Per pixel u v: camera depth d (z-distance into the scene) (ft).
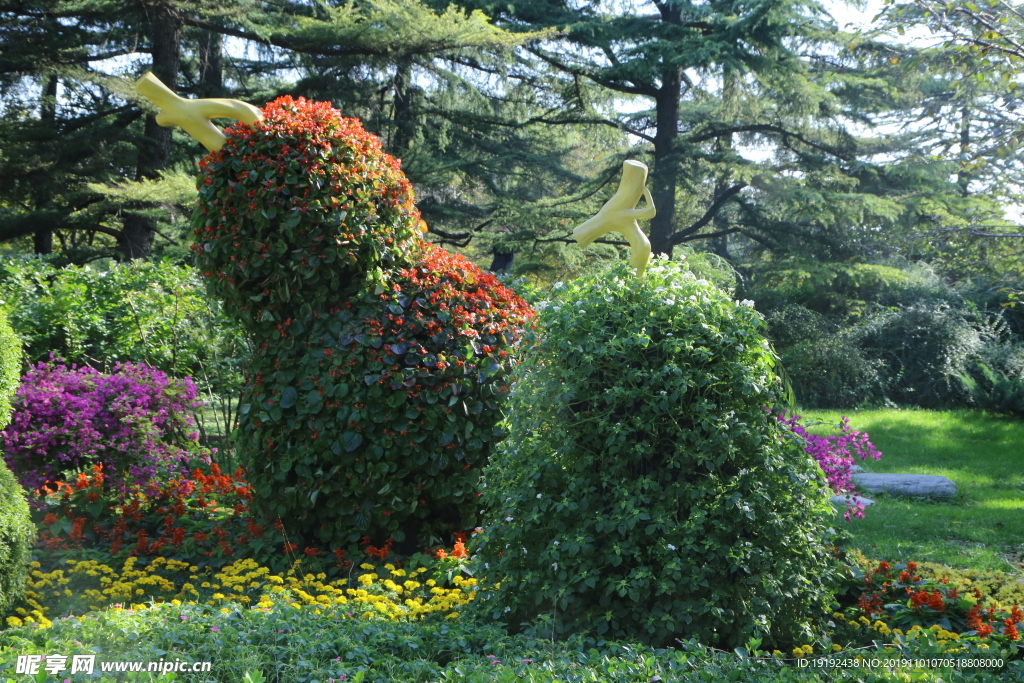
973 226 25.50
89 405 18.79
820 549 12.05
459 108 60.90
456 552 14.74
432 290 16.08
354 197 15.23
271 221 14.73
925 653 10.31
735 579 11.28
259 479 15.38
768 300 58.95
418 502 15.76
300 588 14.21
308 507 15.19
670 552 10.99
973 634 11.70
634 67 51.96
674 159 54.54
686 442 11.54
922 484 26.48
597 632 11.15
